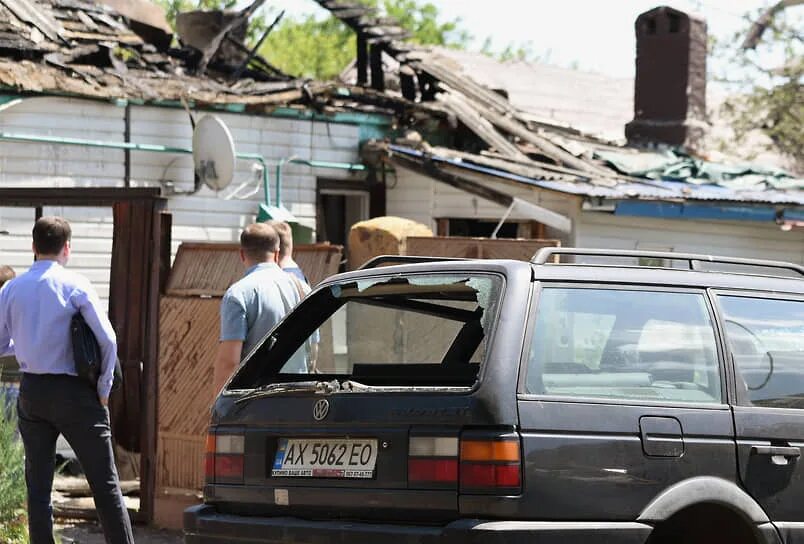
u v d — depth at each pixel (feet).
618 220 85.66
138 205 50.75
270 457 30.60
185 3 226.79
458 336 36.27
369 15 97.55
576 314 29.19
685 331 30.32
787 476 30.01
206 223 79.41
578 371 28.50
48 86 70.03
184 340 49.47
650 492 28.17
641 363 29.37
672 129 119.85
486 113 96.32
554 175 85.25
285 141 83.71
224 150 73.46
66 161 72.74
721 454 29.17
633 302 30.01
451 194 86.69
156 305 49.98
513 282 28.99
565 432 27.63
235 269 49.75
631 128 121.90
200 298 49.42
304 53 263.70
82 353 38.78
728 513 29.48
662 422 28.66
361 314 45.80
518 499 26.86
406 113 91.30
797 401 31.14
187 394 49.34
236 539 30.53
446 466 27.40
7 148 70.54
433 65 98.94
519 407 27.45
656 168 96.07
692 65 120.47
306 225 82.94
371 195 88.58
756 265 33.22
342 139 86.84
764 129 140.77
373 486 28.43
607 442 27.89
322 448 29.66
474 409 27.30
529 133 96.73
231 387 33.09
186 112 77.92
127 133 75.36
